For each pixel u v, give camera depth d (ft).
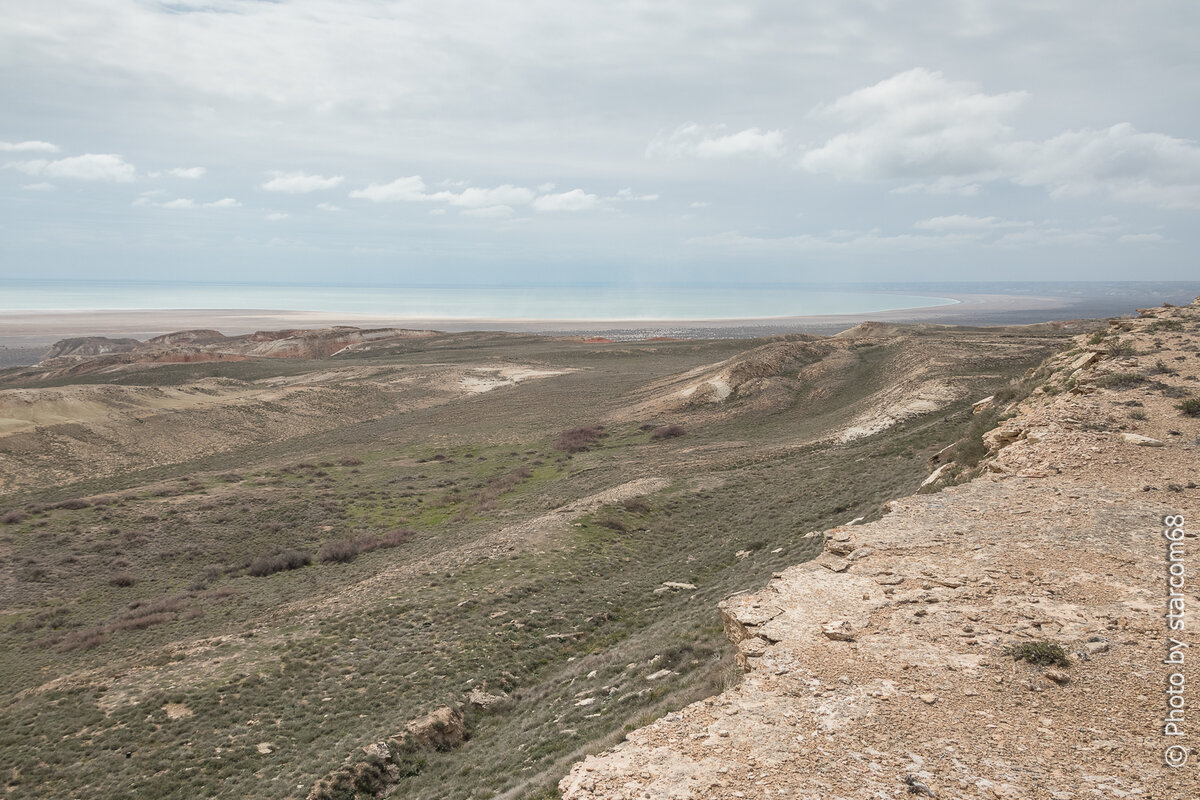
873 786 20.72
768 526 106.01
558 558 106.01
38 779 57.21
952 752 21.98
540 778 35.68
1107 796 19.25
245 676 74.02
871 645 29.48
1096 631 28.58
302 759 57.82
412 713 62.80
